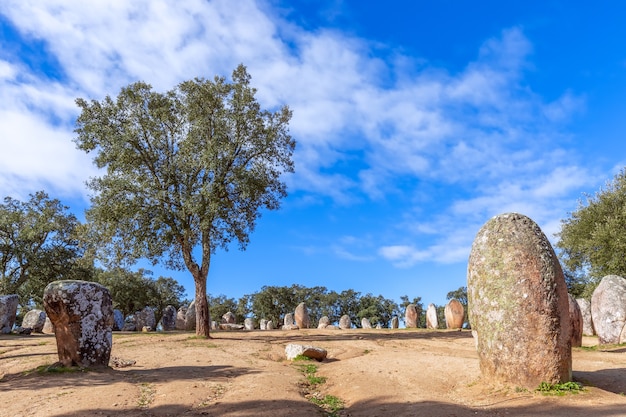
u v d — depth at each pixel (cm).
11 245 3966
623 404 903
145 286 5481
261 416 901
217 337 2598
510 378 1045
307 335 2791
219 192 2614
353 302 7194
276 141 2850
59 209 4206
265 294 6606
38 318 3089
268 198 2911
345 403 1103
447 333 2888
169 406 979
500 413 910
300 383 1263
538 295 1047
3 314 2723
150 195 2538
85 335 1358
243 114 2730
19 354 1762
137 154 2595
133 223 2547
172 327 3853
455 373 1295
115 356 1698
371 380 1255
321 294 7131
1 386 1176
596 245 3191
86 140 2525
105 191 2508
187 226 2531
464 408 955
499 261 1095
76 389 1101
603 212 3322
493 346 1078
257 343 2247
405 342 2330
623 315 2000
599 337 2072
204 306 2580
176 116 2723
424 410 943
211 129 2744
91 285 1402
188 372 1368
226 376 1320
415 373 1331
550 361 1024
